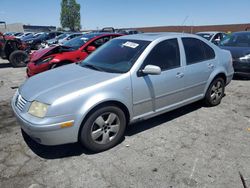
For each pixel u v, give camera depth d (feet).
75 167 9.90
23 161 10.32
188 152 10.94
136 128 13.35
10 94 20.49
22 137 12.39
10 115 15.48
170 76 12.78
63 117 9.64
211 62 15.38
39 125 9.43
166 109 13.21
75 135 10.05
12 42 38.37
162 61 12.62
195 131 13.01
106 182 9.00
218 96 16.74
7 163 10.17
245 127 13.48
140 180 9.11
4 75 29.78
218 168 9.78
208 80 15.35
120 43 13.75
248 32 28.07
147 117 12.44
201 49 14.98
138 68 11.53
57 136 9.72
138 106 11.78
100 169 9.77
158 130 13.12
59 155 10.77
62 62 22.54
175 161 10.27
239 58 23.22
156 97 12.41
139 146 11.48
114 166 9.96
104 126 10.84
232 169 9.71
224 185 8.83
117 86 10.78
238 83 23.27
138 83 11.46
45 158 10.54
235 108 16.39
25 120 9.84
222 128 13.37
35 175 9.41
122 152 10.98
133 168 9.82
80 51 23.66
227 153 10.84
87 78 11.00
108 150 11.15
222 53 16.51
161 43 12.81
